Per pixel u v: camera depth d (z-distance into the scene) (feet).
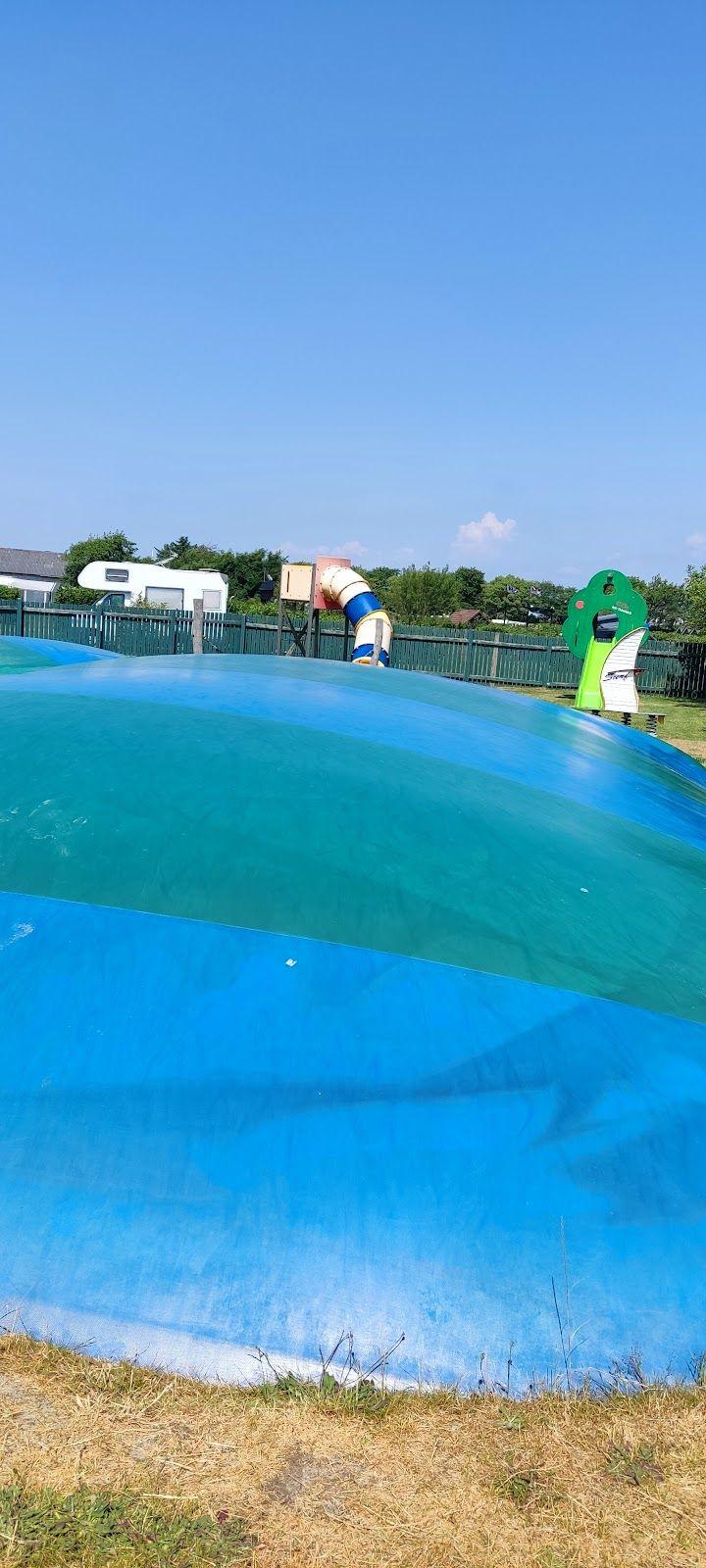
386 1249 9.07
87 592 146.82
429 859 14.52
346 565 75.15
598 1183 9.82
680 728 67.82
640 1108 10.71
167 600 117.19
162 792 15.35
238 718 19.43
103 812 14.70
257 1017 11.14
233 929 12.41
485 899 13.85
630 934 14.19
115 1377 8.18
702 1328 8.89
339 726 19.98
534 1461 7.63
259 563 226.58
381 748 18.92
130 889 13.08
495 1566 6.73
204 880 13.29
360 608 71.10
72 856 13.73
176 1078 10.42
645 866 16.90
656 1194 9.82
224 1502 7.07
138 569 116.88
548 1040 11.38
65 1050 10.72
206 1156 9.70
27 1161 9.69
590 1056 11.27
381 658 68.39
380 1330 8.59
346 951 12.25
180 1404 7.97
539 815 17.58
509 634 88.58
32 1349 8.39
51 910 12.64
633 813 20.49
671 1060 11.51
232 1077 10.44
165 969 11.73
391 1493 7.27
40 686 21.49
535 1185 9.70
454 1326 8.64
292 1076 10.48
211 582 117.29
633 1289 9.04
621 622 54.90
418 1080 10.59
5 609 83.71
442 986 11.87
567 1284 9.00
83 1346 8.43
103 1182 9.51
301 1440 7.70
